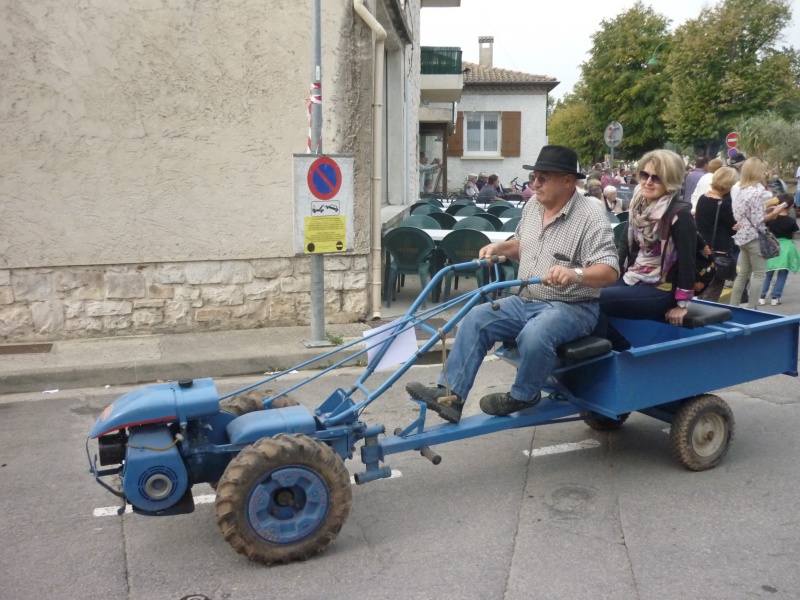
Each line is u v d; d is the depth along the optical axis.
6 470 4.98
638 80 35.06
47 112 7.33
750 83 24.69
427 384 6.79
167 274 7.92
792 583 3.49
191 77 7.64
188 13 7.54
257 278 8.20
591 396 4.50
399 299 9.94
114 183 7.61
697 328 4.97
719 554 3.76
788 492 4.48
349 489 3.72
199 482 3.90
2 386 6.64
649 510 4.26
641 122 35.44
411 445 4.16
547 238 4.51
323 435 3.95
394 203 13.63
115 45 7.40
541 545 3.89
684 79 26.31
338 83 8.02
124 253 7.76
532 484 4.66
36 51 7.21
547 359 4.25
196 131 7.75
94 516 4.30
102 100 7.45
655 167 4.71
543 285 4.42
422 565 3.70
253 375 7.19
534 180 4.48
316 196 7.20
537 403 4.61
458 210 13.84
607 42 36.28
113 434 3.79
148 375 6.96
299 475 3.61
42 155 7.38
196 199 7.86
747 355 4.80
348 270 8.45
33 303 7.62
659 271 4.88
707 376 4.64
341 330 8.16
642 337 5.28
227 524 3.53
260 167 7.98
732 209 8.08
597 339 4.33
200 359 7.08
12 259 7.48
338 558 3.78
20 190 7.39
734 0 25.25
